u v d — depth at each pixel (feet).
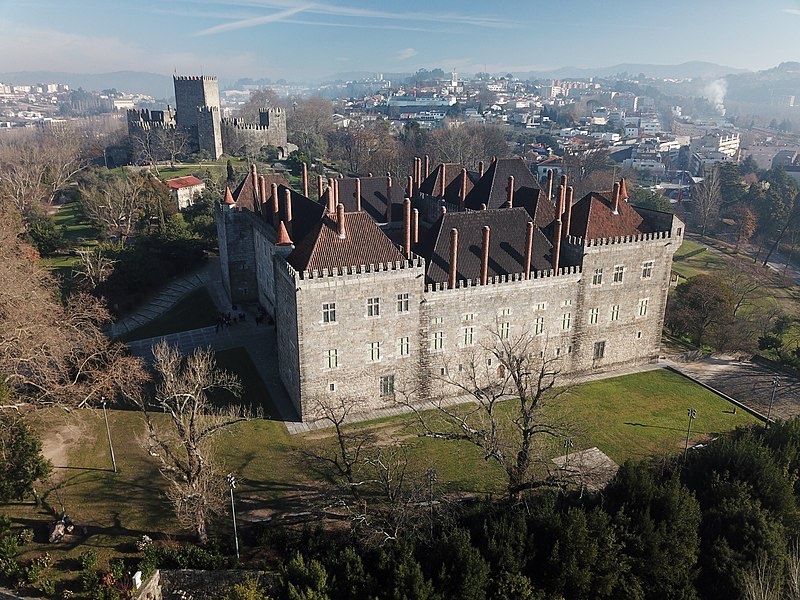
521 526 159.22
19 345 207.82
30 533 167.94
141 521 177.37
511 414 236.43
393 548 153.58
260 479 196.03
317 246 216.13
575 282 255.09
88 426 225.15
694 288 337.72
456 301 235.81
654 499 169.58
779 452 191.83
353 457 206.08
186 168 619.26
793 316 398.42
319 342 218.79
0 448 173.68
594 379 271.28
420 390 243.60
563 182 251.39
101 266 330.75
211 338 298.15
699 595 159.12
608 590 152.25
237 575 156.76
